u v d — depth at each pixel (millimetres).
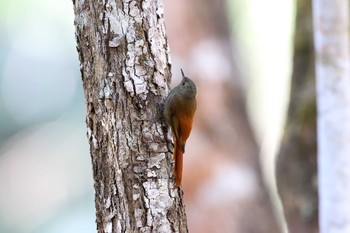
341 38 9352
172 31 14547
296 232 11945
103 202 7328
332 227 9141
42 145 20797
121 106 7273
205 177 14336
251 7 19422
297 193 11867
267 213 14789
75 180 21453
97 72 7324
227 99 14766
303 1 12031
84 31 7367
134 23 7312
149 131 7309
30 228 21484
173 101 7379
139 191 7242
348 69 9383
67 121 20578
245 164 14750
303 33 11992
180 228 7348
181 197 7398
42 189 21516
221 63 14836
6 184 21219
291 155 11961
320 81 9445
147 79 7348
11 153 20719
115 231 7258
